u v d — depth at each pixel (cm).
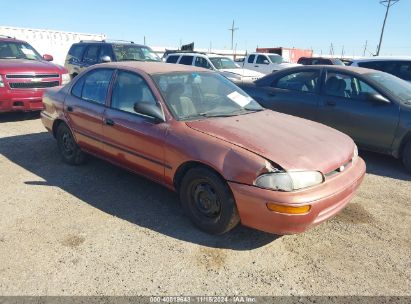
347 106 552
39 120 792
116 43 1119
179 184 353
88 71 469
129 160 393
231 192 301
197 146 318
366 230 347
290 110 620
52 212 368
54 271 275
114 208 380
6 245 308
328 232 342
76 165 503
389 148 520
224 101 404
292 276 277
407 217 376
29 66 753
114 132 402
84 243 314
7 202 389
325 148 319
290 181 276
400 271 286
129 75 406
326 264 293
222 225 314
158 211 376
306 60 2038
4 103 716
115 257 295
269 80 670
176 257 297
